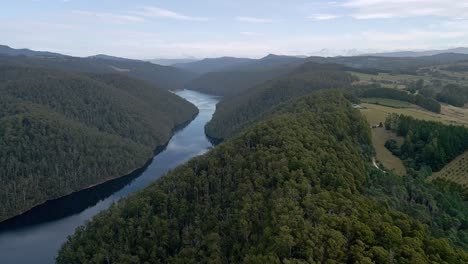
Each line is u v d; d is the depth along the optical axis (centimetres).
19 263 15100
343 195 10019
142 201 13688
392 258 7438
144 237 12538
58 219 19350
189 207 12900
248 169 12462
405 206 11450
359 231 8206
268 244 8575
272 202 10006
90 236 13350
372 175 13100
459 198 13200
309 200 9394
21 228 18375
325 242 7894
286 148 12369
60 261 13075
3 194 19938
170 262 11250
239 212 10531
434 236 9956
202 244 10919
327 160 11981
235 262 9531
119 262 11812
